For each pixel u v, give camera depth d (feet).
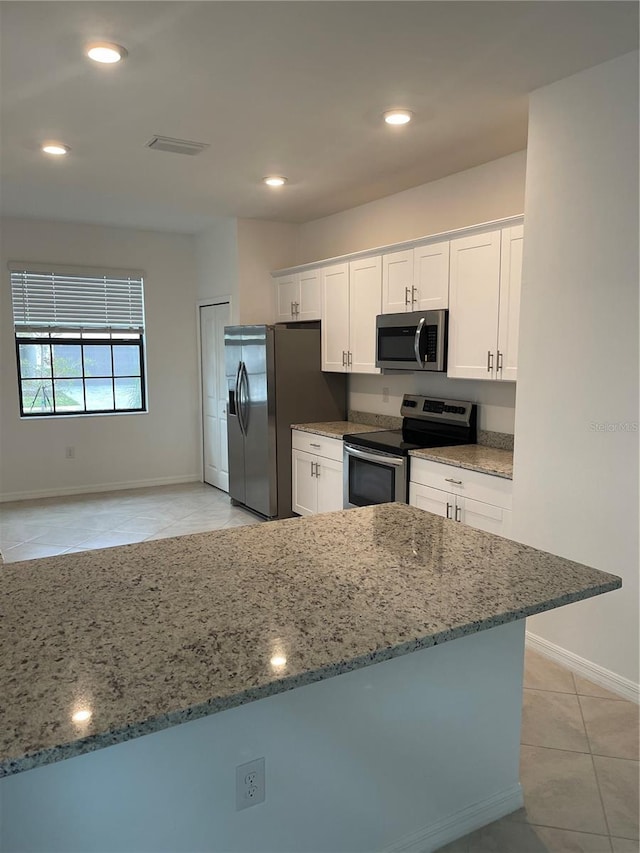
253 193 14.66
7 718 3.31
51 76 8.20
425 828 5.73
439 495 11.39
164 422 21.25
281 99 9.02
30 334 18.86
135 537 15.47
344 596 4.91
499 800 6.22
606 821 6.21
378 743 5.28
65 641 4.16
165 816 4.37
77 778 4.05
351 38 7.24
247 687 3.62
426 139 10.78
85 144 11.00
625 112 7.73
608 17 6.79
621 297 7.95
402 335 13.02
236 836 4.69
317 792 5.01
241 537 6.46
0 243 17.92
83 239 19.11
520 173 11.48
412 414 14.48
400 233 14.70
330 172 12.74
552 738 7.55
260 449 16.75
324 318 16.16
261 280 18.22
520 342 9.38
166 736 4.30
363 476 13.60
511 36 7.22
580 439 8.60
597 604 8.66
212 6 6.48
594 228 8.20
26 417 19.17
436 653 5.49
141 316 20.53
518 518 9.59
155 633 4.27
